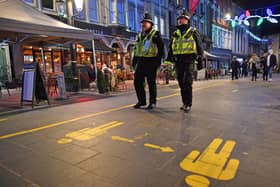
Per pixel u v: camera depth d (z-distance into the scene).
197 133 2.87
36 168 2.00
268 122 3.34
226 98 5.73
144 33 4.49
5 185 1.72
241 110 4.22
